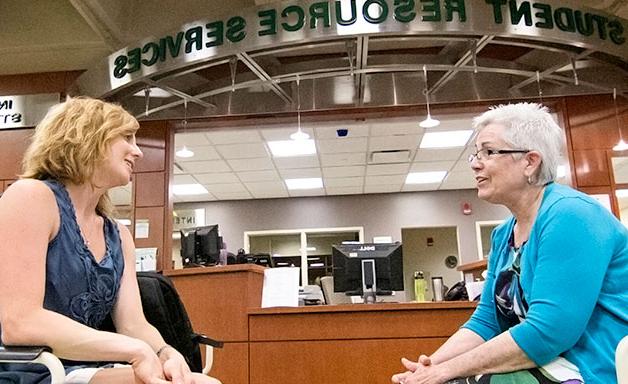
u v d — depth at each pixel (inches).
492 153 59.9
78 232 51.6
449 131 271.9
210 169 330.0
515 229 62.1
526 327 50.9
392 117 225.1
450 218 394.9
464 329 66.9
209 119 225.5
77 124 53.2
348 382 121.8
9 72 230.5
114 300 56.8
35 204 48.1
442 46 198.5
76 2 192.9
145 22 219.3
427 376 55.4
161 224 219.1
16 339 43.4
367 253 152.0
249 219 407.8
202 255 171.0
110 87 186.4
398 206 400.8
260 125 230.2
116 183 55.2
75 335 43.5
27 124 222.1
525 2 160.1
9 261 45.1
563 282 50.5
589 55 181.2
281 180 361.1
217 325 130.6
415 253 444.8
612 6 197.5
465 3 156.5
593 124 215.3
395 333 122.6
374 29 154.9
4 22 223.6
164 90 193.8
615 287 51.7
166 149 224.7
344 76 200.5
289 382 124.0
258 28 160.7
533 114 60.2
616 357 41.5
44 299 48.3
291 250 421.7
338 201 406.0
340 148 296.2
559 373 50.2
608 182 210.5
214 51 164.6
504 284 60.4
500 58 200.2
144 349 44.0
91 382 44.5
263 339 127.4
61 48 221.8
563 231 52.0
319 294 176.6
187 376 45.3
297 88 211.5
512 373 51.8
